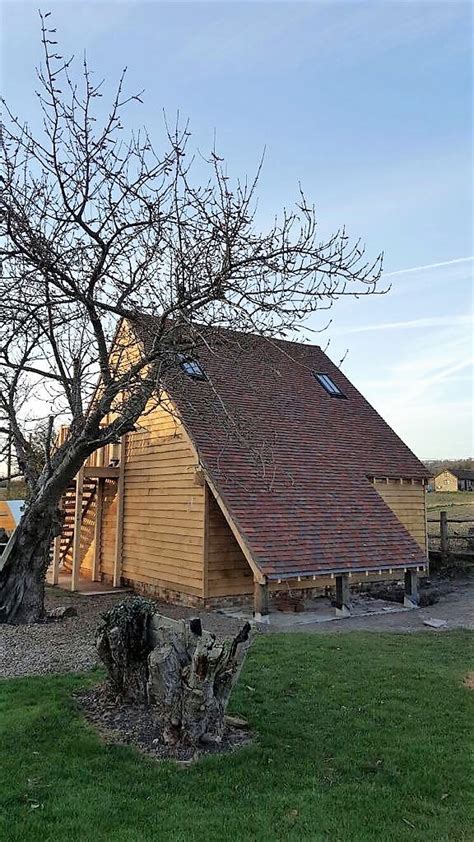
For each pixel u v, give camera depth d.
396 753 5.00
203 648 5.03
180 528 13.45
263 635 9.57
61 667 7.50
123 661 5.89
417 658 8.16
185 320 8.02
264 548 11.25
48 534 10.91
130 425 9.91
